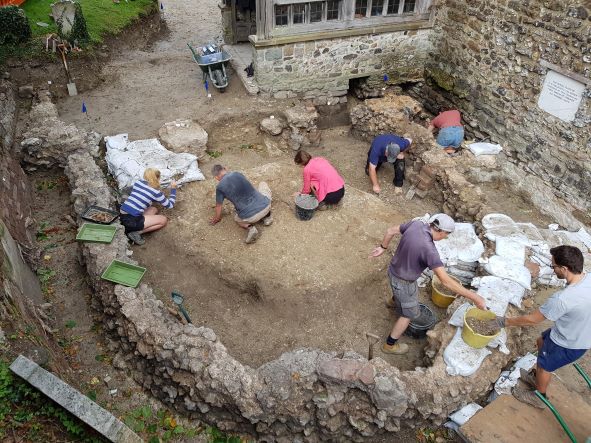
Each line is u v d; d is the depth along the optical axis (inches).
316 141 356.5
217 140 341.7
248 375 167.6
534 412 170.9
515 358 191.0
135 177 269.3
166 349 174.7
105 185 258.7
